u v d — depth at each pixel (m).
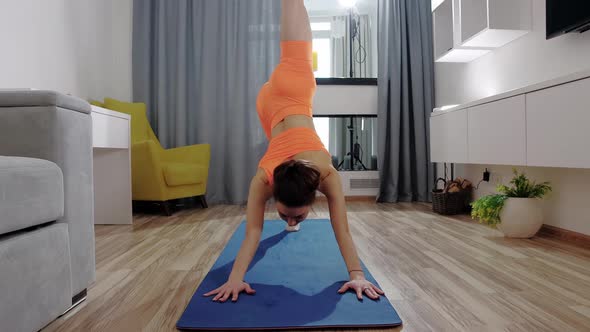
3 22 2.38
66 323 1.08
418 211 3.34
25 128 1.10
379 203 3.92
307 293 1.26
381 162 4.00
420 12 4.02
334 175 1.35
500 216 2.23
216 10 3.91
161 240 2.21
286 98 1.66
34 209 0.97
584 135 1.63
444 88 3.80
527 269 1.59
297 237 2.11
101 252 1.93
